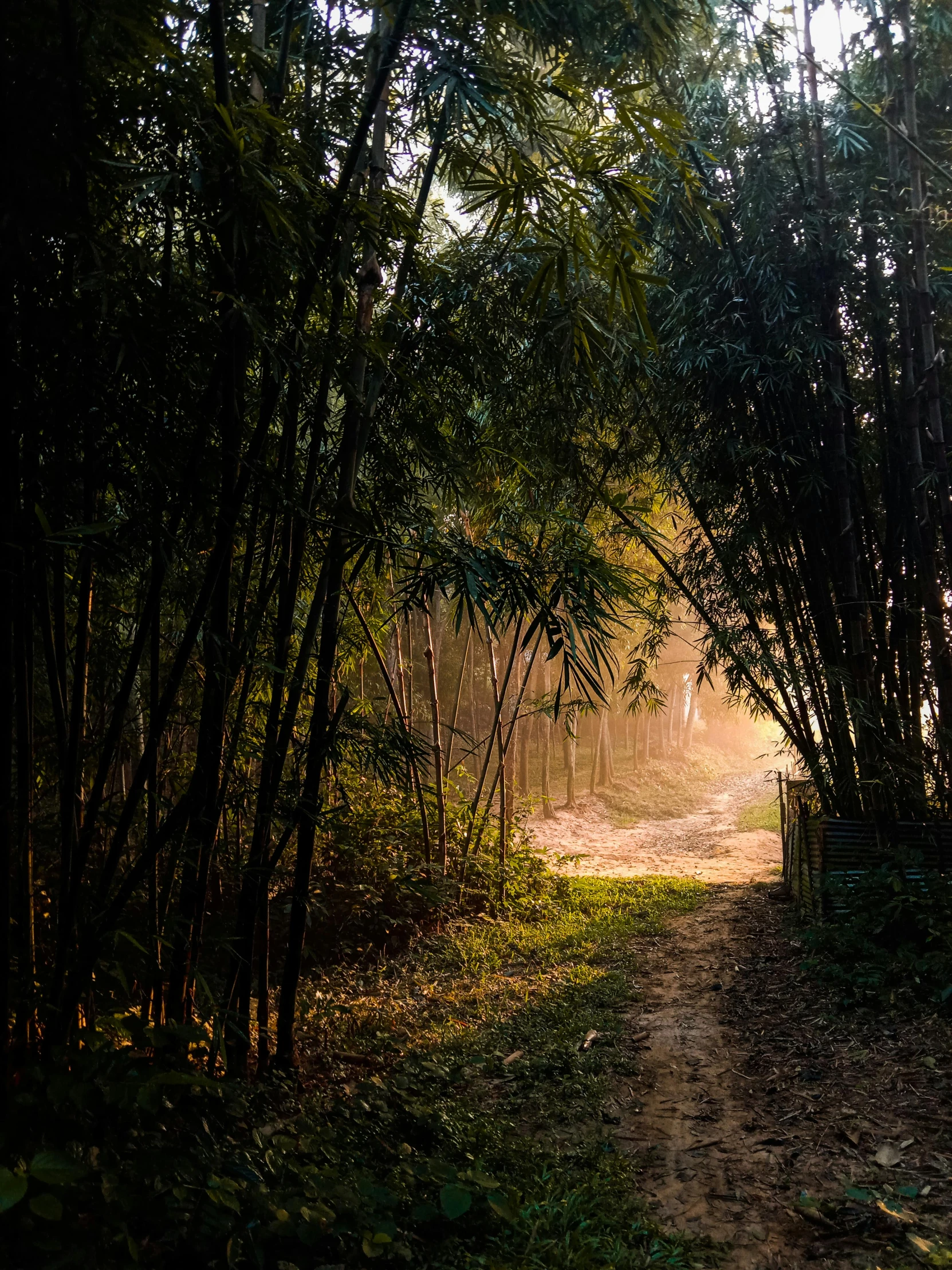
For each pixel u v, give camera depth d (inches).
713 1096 155.2
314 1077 160.9
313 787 143.9
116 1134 92.7
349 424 139.5
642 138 115.6
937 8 233.6
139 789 104.0
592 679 117.0
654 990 222.2
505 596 115.6
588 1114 149.3
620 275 112.0
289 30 128.1
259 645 145.7
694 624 274.5
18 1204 78.0
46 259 85.4
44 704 146.8
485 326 194.4
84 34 87.0
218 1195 86.0
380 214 115.6
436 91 121.0
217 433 111.5
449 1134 134.9
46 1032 97.4
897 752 238.2
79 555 104.5
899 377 255.3
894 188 234.1
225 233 100.1
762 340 235.0
